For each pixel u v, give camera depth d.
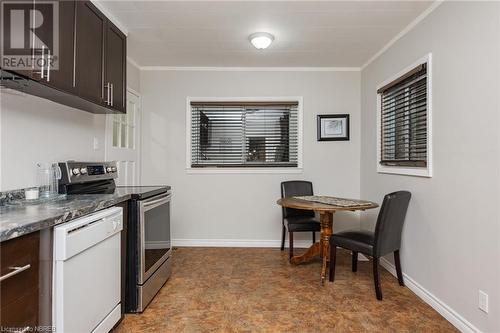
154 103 3.71
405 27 2.57
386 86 2.94
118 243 1.83
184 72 3.71
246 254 3.39
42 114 1.93
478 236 1.72
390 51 2.90
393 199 2.20
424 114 2.34
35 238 1.18
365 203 2.68
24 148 1.78
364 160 3.59
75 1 1.82
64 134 2.18
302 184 3.53
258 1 2.16
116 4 2.19
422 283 2.29
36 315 1.19
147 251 2.15
